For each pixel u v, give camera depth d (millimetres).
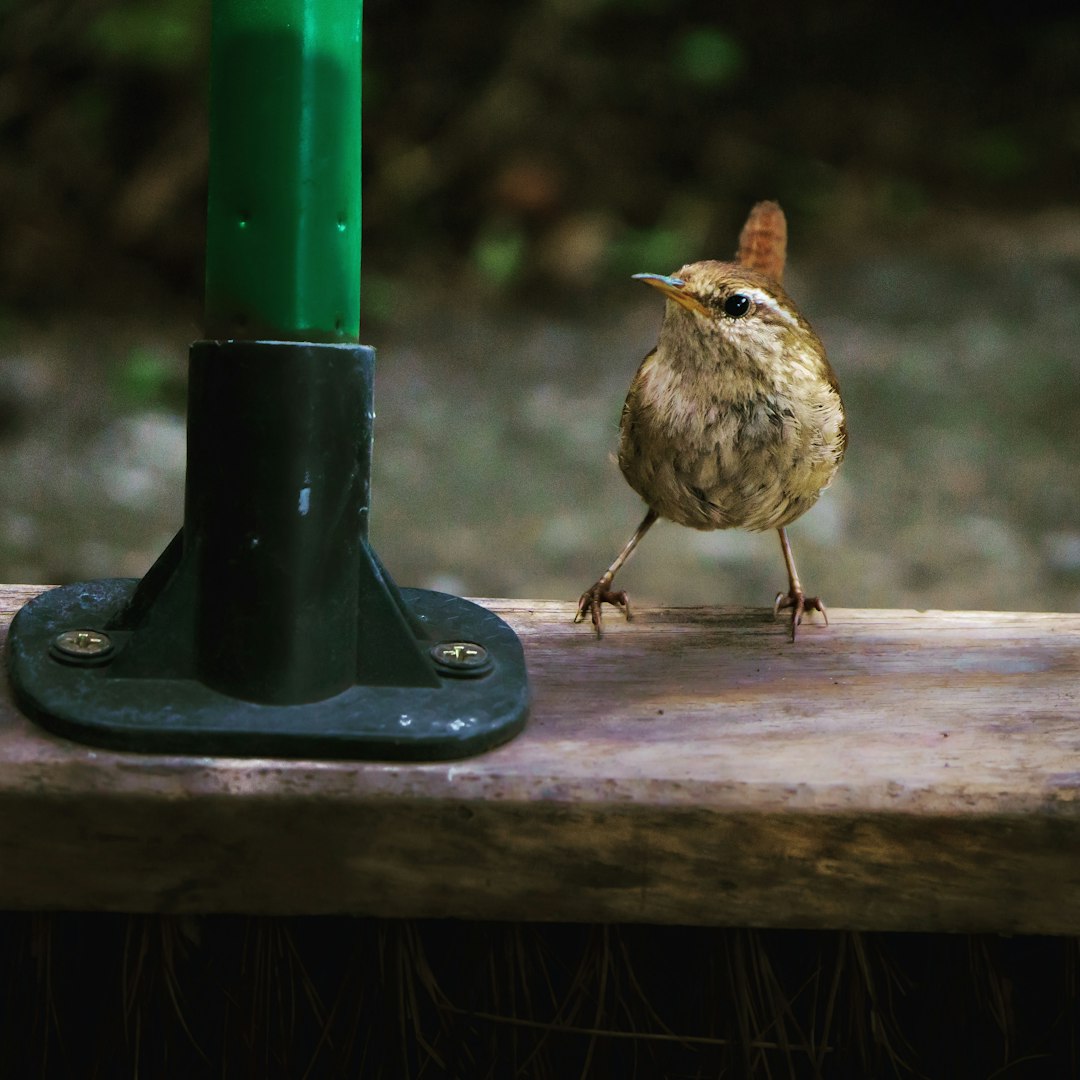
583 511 2178
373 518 2109
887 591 1934
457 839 1065
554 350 2996
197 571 1075
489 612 1121
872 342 3031
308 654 1071
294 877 1068
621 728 1086
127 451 2346
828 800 1063
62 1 3186
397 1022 1120
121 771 1059
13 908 1069
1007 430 2566
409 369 2850
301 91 1057
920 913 1071
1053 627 1151
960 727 1091
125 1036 1117
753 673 1118
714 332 1163
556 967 1130
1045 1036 1144
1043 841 1064
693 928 1128
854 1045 1130
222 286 1064
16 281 3080
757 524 1198
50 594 1111
